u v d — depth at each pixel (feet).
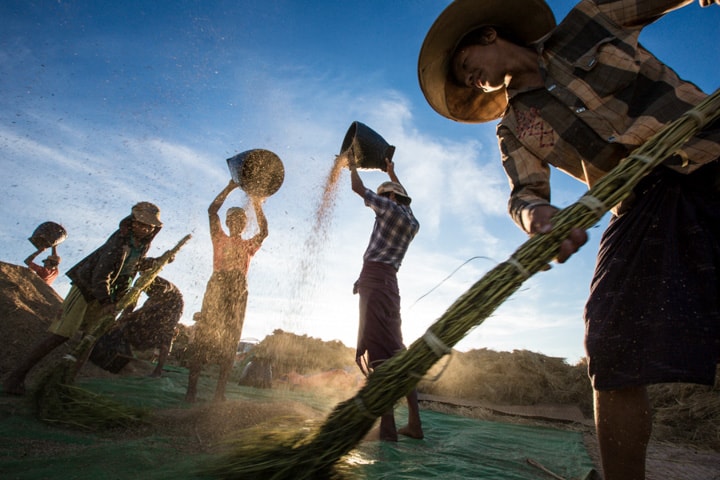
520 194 6.42
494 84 7.45
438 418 17.24
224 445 7.52
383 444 9.94
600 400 5.36
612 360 5.21
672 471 10.62
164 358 18.30
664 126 5.65
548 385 24.36
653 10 6.15
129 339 17.43
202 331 13.88
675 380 4.75
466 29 7.67
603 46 6.20
